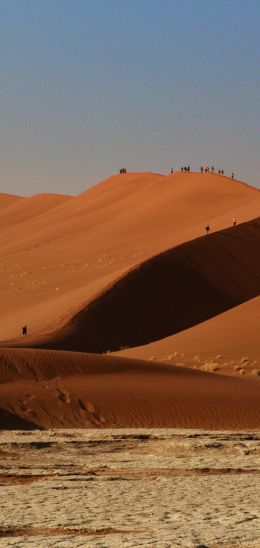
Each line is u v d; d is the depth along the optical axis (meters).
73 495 29.20
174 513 25.67
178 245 147.00
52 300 151.25
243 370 82.44
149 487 30.94
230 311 108.94
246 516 25.03
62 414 59.41
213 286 139.88
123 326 126.38
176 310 132.50
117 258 182.25
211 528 23.11
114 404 60.53
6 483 33.38
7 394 61.31
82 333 122.12
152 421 58.84
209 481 32.47
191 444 43.78
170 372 69.25
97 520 24.61
